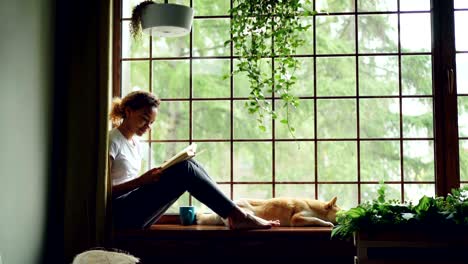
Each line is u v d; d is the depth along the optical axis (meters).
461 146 3.25
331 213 3.13
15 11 2.72
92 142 3.11
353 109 3.39
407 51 3.36
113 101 3.23
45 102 3.06
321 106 3.41
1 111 2.57
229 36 3.53
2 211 2.57
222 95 3.50
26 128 2.82
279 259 2.93
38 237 2.96
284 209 3.13
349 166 3.38
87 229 3.07
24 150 2.80
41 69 3.01
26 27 2.84
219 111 3.50
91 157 3.11
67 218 3.09
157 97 3.25
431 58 3.33
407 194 3.32
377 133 3.37
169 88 3.51
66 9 3.25
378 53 3.38
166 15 3.07
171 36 3.27
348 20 3.45
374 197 3.35
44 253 3.04
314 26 3.42
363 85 3.39
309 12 3.21
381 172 3.36
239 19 3.22
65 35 3.25
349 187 3.38
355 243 2.63
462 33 3.27
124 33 3.51
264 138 3.45
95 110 3.13
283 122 3.21
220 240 2.95
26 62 2.83
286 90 3.29
